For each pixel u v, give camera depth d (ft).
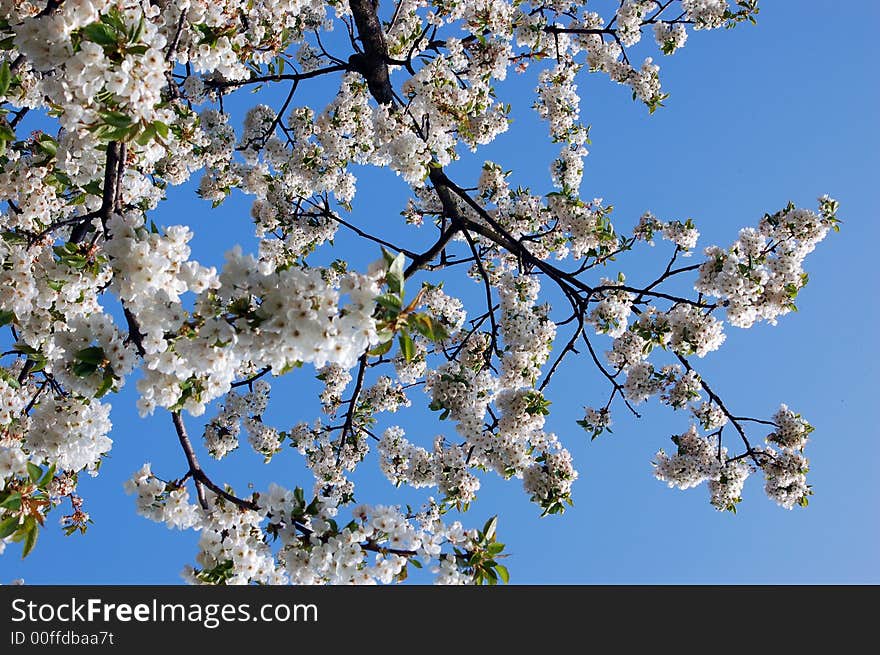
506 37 28.99
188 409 13.75
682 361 25.93
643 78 33.50
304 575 15.30
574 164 30.40
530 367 24.35
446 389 23.20
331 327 11.17
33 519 13.57
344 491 31.68
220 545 15.89
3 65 15.28
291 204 31.60
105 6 12.44
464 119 24.17
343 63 29.40
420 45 30.60
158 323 12.51
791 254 24.95
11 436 16.21
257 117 30.96
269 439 31.14
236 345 12.01
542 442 23.95
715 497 26.94
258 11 22.31
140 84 11.96
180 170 29.27
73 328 13.67
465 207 31.94
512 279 28.35
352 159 30.27
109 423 15.29
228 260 11.97
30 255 16.12
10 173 17.37
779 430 27.17
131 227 12.75
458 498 23.48
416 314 12.10
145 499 16.31
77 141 16.62
